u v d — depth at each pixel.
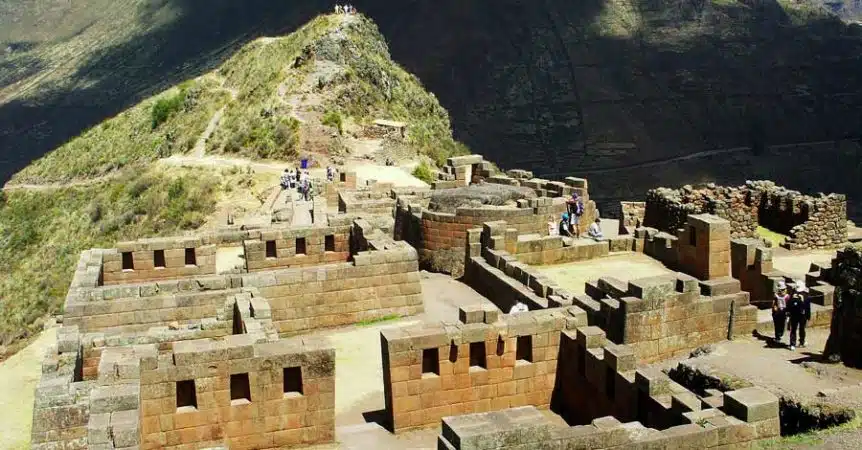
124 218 96.00
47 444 20.69
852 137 199.38
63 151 132.62
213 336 27.42
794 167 184.75
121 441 18.89
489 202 41.47
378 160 100.56
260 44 136.12
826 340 26.58
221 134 109.19
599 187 174.00
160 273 34.62
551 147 185.75
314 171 91.62
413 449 22.02
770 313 28.81
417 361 22.98
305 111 105.38
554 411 24.52
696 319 26.31
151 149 118.00
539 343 24.22
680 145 192.88
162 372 21.03
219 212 87.06
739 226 48.34
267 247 35.84
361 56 118.75
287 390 22.17
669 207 48.78
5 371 33.69
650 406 20.66
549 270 33.56
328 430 22.33
